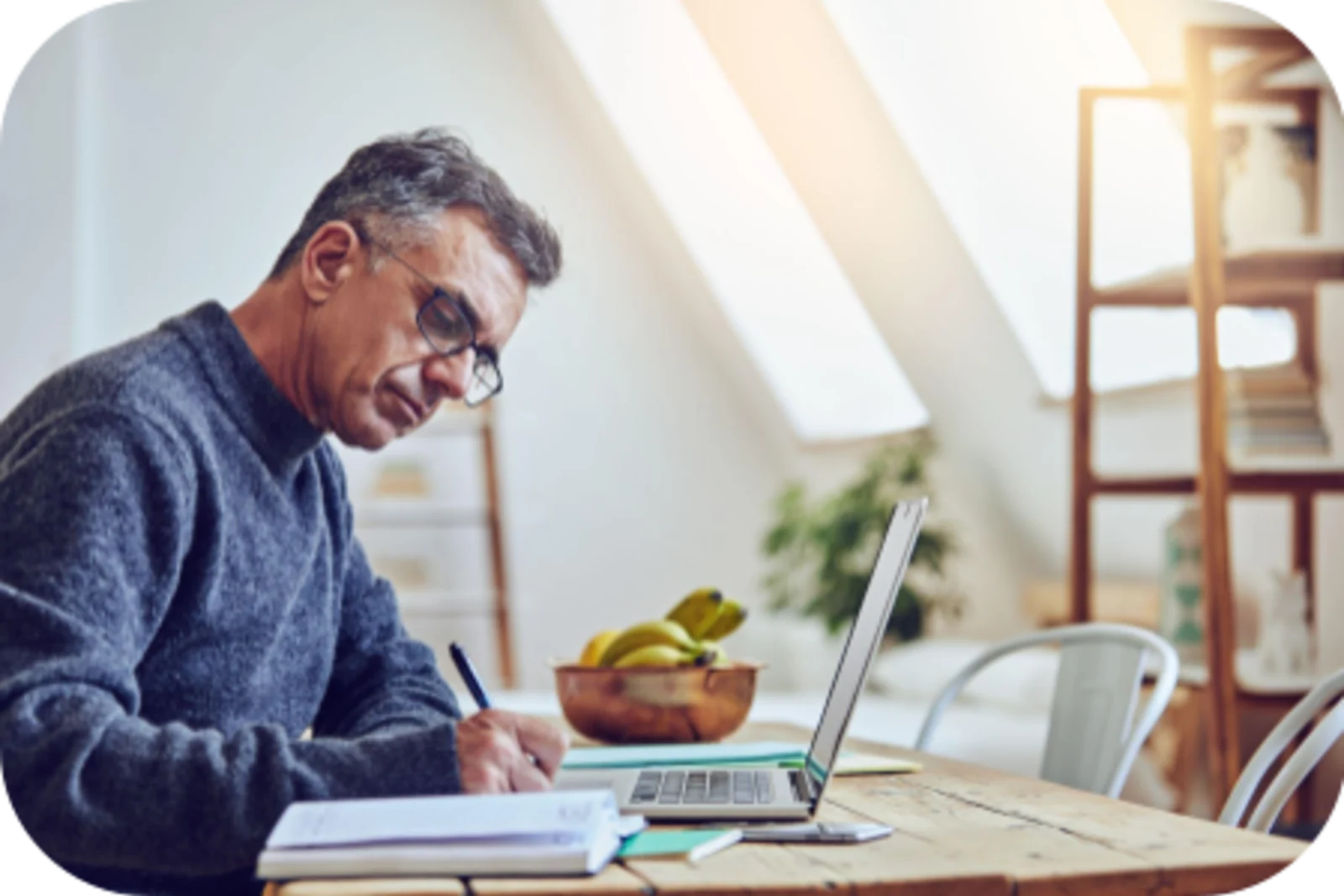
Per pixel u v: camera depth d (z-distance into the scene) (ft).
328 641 5.26
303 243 4.84
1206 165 8.99
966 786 4.52
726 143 17.54
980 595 15.99
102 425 4.02
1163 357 12.98
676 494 19.48
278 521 4.78
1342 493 9.19
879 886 3.01
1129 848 3.38
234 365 4.66
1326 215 9.62
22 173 16.97
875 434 16.55
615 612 19.27
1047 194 13.19
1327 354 9.88
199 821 3.35
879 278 14.76
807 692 15.48
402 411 4.81
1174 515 12.01
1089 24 12.37
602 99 17.53
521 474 19.13
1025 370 13.46
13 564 3.78
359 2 18.56
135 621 4.01
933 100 13.08
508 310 4.89
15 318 16.88
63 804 3.33
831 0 12.78
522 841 3.06
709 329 19.25
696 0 14.29
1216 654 8.83
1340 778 9.45
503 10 18.95
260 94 18.21
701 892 2.94
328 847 3.03
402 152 4.76
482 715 3.67
